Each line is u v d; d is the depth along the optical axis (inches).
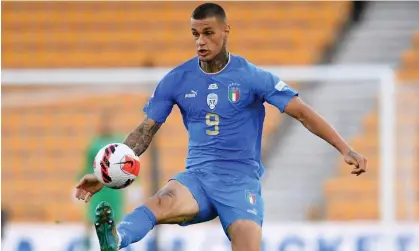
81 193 1026.1
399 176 1875.0
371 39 2362.2
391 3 2411.4
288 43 2374.5
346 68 1898.4
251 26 2417.6
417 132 1924.2
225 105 1056.2
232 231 1052.5
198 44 1037.2
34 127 2007.9
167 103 1079.0
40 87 1998.0
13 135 2010.3
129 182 995.9
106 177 985.5
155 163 1798.7
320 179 1985.7
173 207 1015.6
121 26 2443.4
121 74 1900.8
